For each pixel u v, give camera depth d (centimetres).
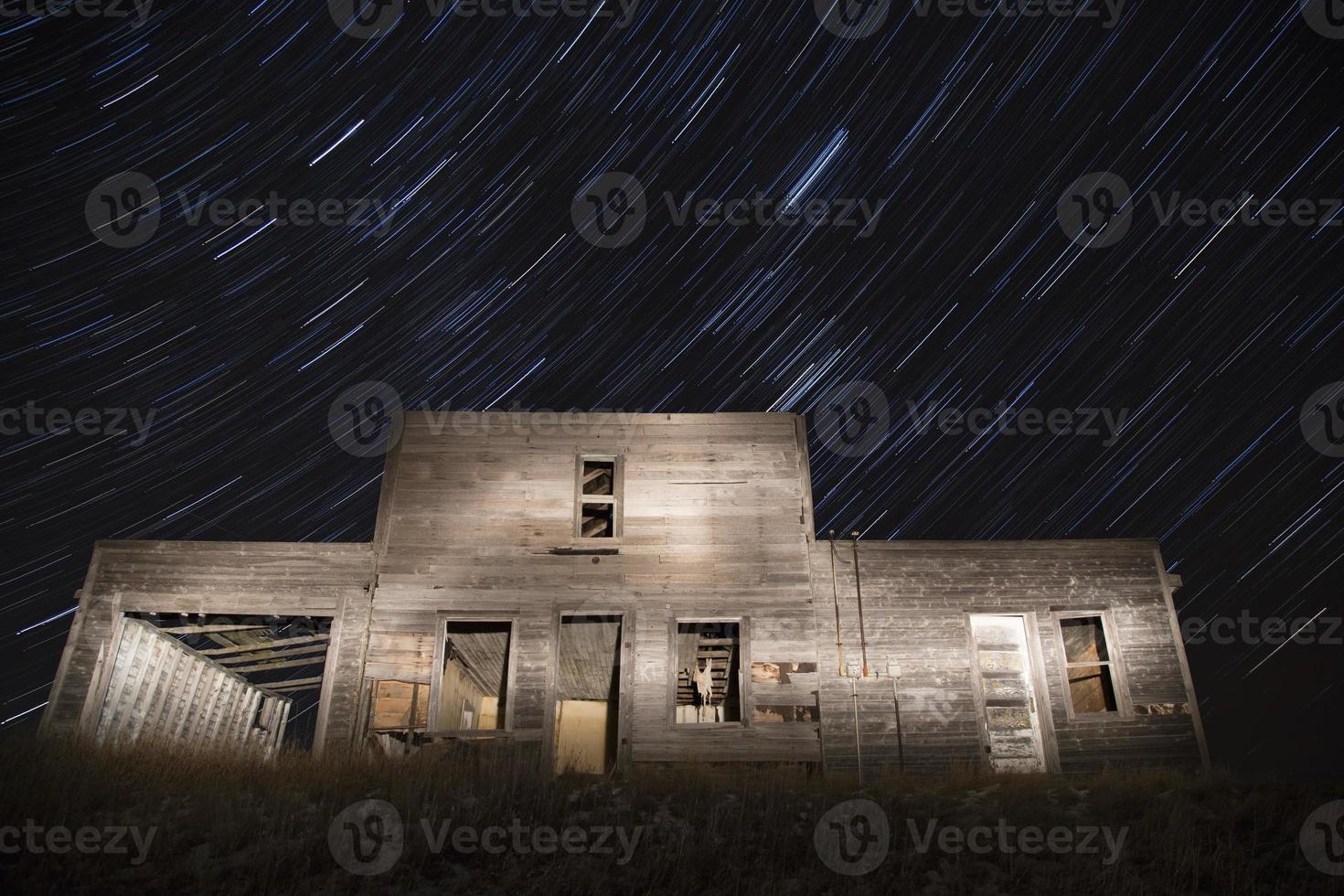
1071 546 1659
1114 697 1596
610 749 1945
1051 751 1516
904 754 1506
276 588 1534
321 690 1471
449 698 1669
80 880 881
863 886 917
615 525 1602
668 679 1498
